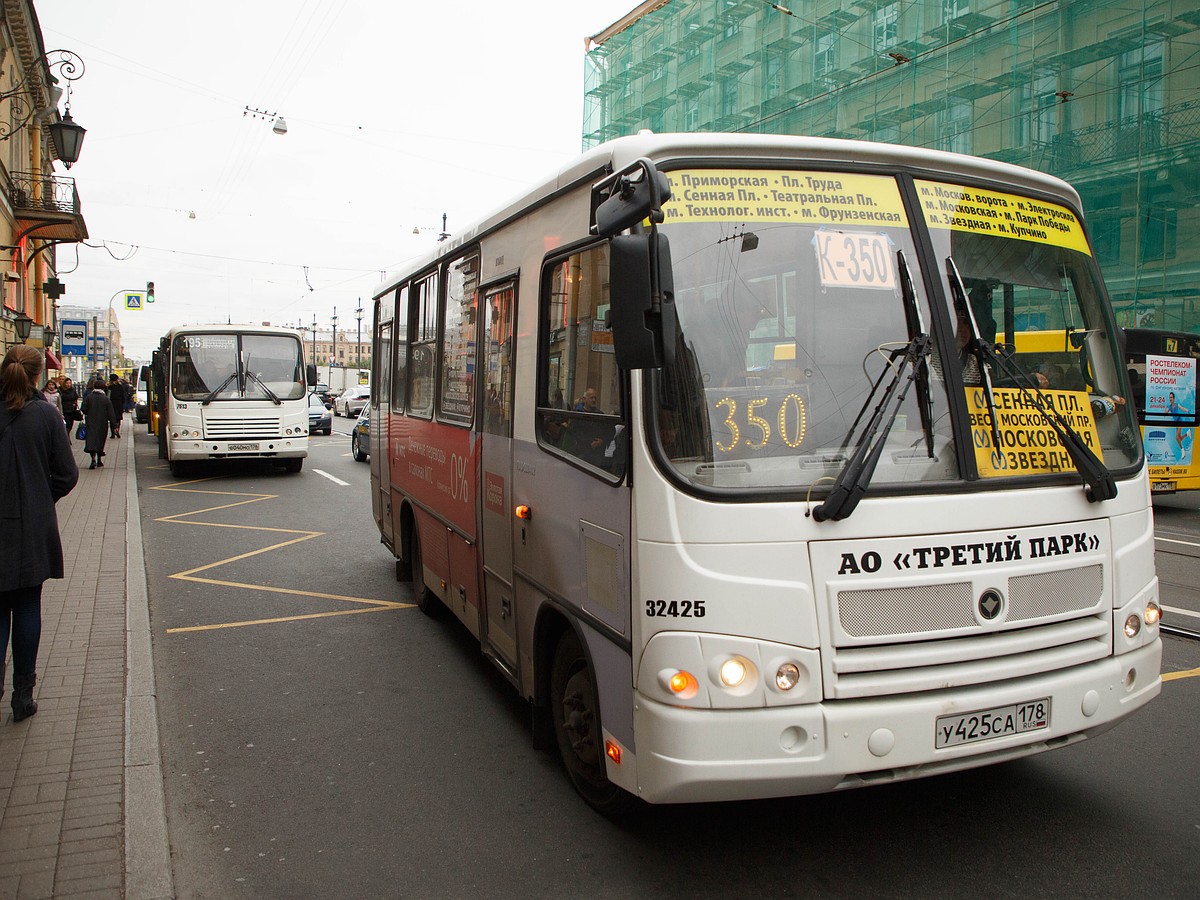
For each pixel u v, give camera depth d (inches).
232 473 781.3
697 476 129.1
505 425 201.3
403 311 327.9
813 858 149.3
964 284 146.1
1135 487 153.7
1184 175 796.0
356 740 205.2
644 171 125.3
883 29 1047.6
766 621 126.2
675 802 128.4
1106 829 157.3
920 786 175.2
